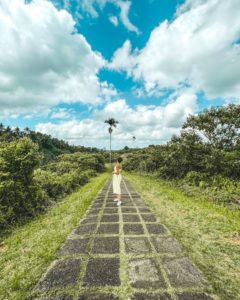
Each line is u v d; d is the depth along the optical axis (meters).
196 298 2.35
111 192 9.90
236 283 2.63
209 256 3.33
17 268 3.21
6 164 6.12
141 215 5.70
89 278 2.77
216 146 13.32
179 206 6.65
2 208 5.55
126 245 3.75
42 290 2.57
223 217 5.38
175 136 14.93
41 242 4.12
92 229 4.65
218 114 13.60
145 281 2.68
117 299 2.36
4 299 2.49
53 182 9.05
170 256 3.33
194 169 11.91
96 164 29.41
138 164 27.91
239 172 10.17
